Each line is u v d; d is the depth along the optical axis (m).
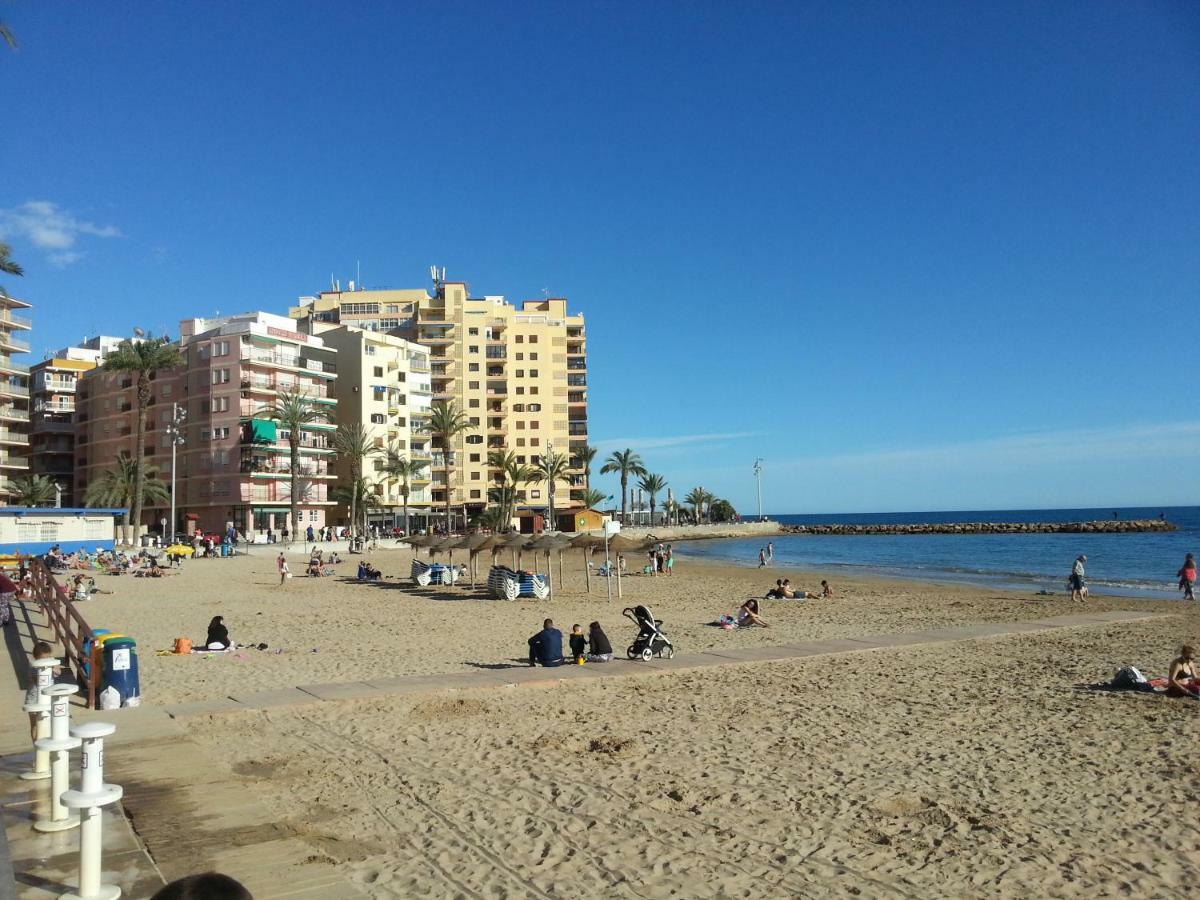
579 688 14.02
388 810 7.95
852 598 32.62
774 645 18.72
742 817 7.86
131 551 53.94
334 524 89.00
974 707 12.62
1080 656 17.39
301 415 73.62
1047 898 6.20
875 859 6.89
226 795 7.66
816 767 9.51
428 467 99.31
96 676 11.75
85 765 5.03
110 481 69.62
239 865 6.15
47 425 90.81
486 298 118.19
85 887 5.18
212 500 76.94
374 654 17.91
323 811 7.90
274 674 15.33
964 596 33.44
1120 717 12.00
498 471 110.62
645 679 14.85
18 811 6.93
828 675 15.25
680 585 39.97
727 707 12.61
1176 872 6.66
